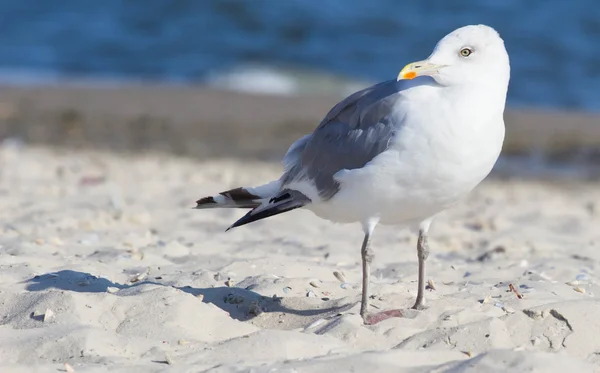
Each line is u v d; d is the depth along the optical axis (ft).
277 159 74.54
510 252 42.47
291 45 126.52
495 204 56.95
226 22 134.00
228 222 47.60
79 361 25.89
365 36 129.80
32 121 84.33
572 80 111.65
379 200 29.30
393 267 38.65
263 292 33.45
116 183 58.13
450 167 28.27
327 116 31.37
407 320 29.78
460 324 29.37
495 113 28.58
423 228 31.22
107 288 32.32
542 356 25.04
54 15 135.64
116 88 99.14
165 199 53.47
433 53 28.86
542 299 32.30
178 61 119.14
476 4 142.51
